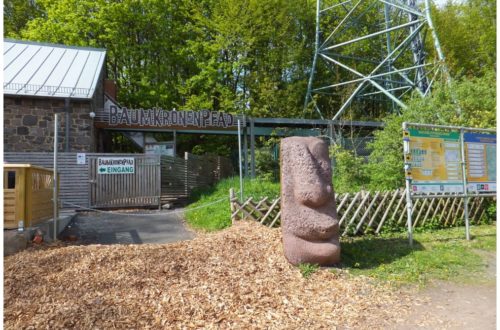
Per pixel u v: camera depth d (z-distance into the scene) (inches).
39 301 167.3
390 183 415.2
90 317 153.9
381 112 938.7
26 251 247.9
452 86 468.8
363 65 1013.8
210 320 158.7
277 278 207.8
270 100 918.4
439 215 358.9
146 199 524.7
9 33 968.9
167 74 1015.6
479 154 333.7
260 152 693.9
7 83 578.6
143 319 156.1
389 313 173.9
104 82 783.7
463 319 168.6
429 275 226.1
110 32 932.0
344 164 450.3
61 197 494.0
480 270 236.7
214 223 354.0
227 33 908.0
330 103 959.0
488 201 392.5
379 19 1021.2
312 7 1061.1
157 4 966.4
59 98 573.9
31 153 492.1
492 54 949.2
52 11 919.0
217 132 706.8
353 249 266.4
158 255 226.1
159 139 891.4
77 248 241.4
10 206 270.8
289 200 233.8
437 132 315.0
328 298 188.9
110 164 513.3
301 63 1029.8
